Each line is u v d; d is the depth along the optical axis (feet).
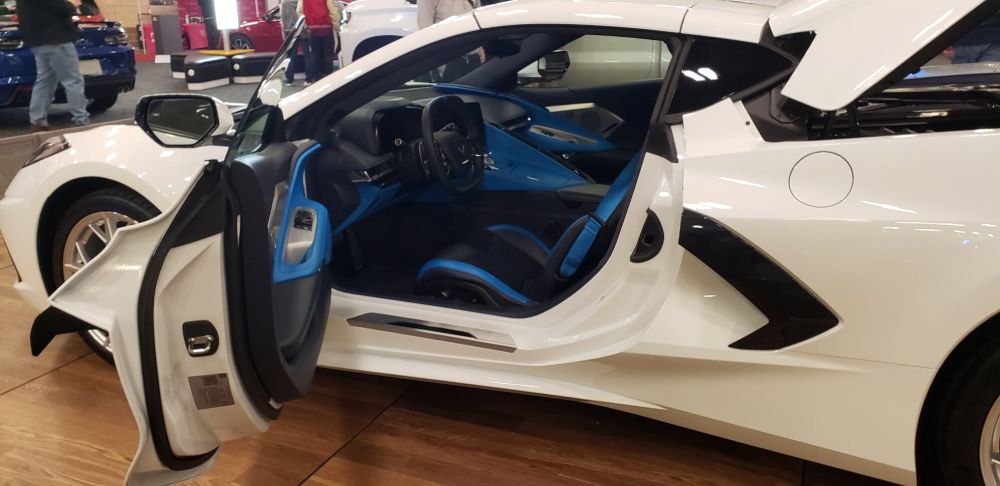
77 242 7.39
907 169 4.76
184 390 4.61
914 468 5.05
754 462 6.45
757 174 5.11
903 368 4.84
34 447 6.56
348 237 8.07
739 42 5.53
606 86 10.71
